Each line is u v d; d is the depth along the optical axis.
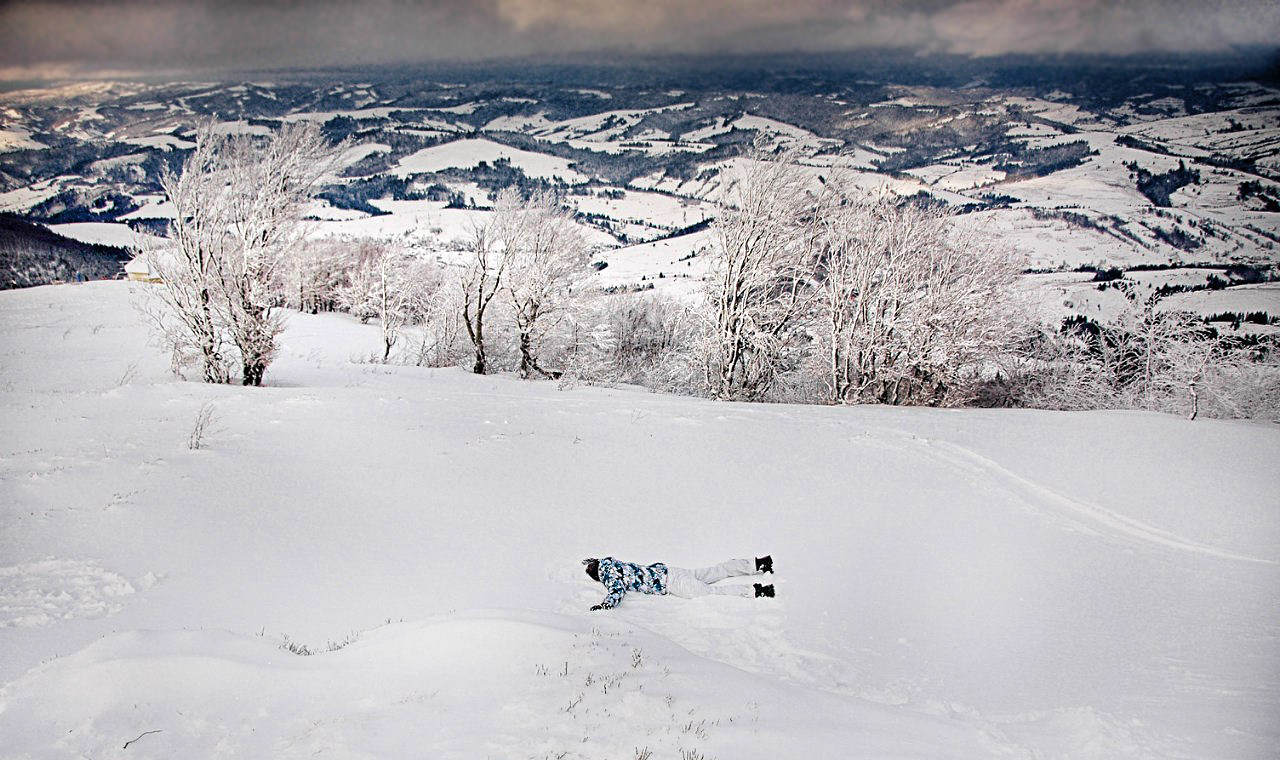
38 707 5.09
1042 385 36.03
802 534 11.70
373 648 6.50
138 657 5.70
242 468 13.62
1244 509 13.02
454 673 5.89
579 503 13.08
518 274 37.47
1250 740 5.36
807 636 8.16
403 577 9.65
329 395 20.45
